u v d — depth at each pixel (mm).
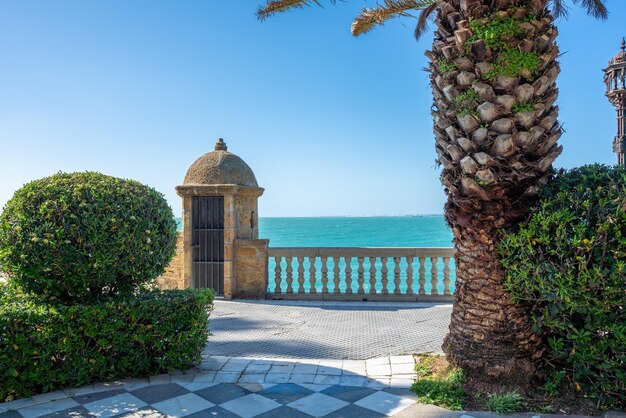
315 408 4500
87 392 4906
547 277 4207
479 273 4812
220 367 5742
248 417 4316
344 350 6664
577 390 4609
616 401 4363
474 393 4676
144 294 5629
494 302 4766
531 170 4602
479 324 4836
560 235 4129
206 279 11055
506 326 4758
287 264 10914
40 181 5242
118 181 5449
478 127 4555
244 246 10945
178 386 5090
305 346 6879
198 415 4371
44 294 5195
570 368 4711
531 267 4332
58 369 4945
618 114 8859
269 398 4758
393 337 7336
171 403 4637
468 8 4566
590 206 4180
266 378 5344
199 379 5305
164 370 5523
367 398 4727
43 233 4789
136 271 5215
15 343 4691
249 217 11508
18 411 4441
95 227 4922
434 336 7348
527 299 4539
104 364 5117
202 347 5762
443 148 4957
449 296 10375
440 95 4938
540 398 4523
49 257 4777
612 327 4168
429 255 10430
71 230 4848
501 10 4461
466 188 4688
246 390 4977
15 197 5102
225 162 11305
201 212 11133
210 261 11062
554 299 4238
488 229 4719
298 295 10805
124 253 5082
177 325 5492
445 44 4766
